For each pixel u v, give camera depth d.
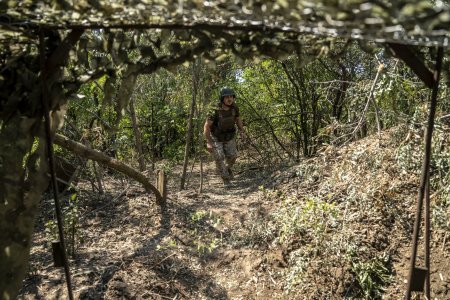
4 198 1.75
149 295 3.27
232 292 3.41
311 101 6.68
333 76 6.23
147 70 1.86
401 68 4.06
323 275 3.35
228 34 1.73
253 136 7.55
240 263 3.66
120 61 1.87
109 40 1.87
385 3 1.10
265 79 6.87
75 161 4.86
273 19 1.32
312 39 1.75
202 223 4.21
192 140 7.89
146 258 3.63
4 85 1.84
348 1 1.11
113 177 5.55
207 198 4.88
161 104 7.20
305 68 6.42
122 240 3.91
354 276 3.31
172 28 1.62
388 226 3.63
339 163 4.14
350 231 3.51
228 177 5.74
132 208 4.41
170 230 4.07
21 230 1.78
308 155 6.37
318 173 4.32
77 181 4.77
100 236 3.95
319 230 3.43
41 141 1.82
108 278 3.32
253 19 1.36
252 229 3.95
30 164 1.81
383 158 3.93
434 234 3.48
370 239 3.51
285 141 7.66
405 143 3.90
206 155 8.26
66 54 1.75
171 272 3.53
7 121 1.80
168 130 7.77
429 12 1.11
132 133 6.84
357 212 3.73
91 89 4.63
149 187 4.25
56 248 1.96
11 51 1.86
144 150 7.24
